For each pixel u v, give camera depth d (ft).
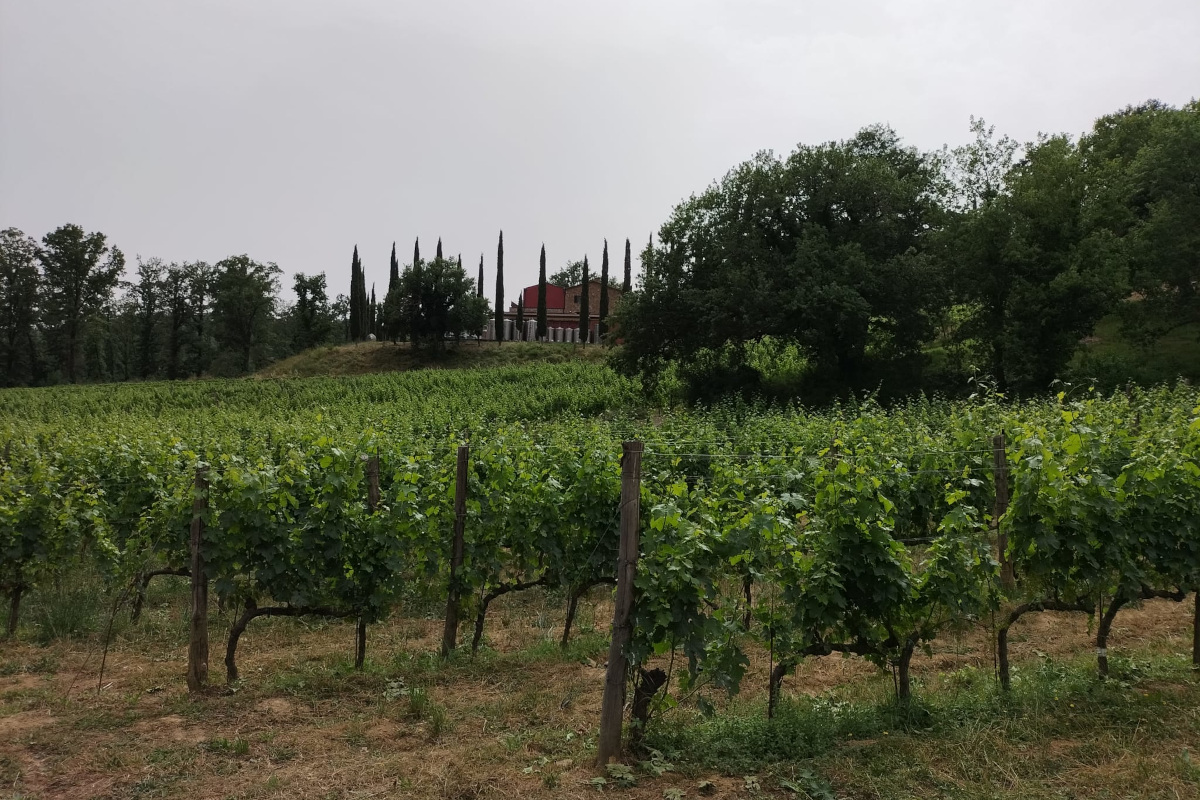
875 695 21.66
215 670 25.91
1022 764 16.67
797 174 116.67
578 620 32.45
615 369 127.34
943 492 34.19
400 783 16.53
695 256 121.39
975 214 114.11
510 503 30.17
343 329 358.02
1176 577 23.03
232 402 151.53
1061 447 23.50
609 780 16.62
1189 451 24.09
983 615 21.33
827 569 19.10
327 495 25.79
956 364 117.91
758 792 16.05
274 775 16.99
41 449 58.90
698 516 20.92
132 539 33.22
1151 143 126.21
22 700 22.71
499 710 21.35
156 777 17.22
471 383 158.92
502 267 245.86
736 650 18.43
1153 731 18.12
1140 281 112.16
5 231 250.37
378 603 25.79
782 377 129.49
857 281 107.55
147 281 277.85
